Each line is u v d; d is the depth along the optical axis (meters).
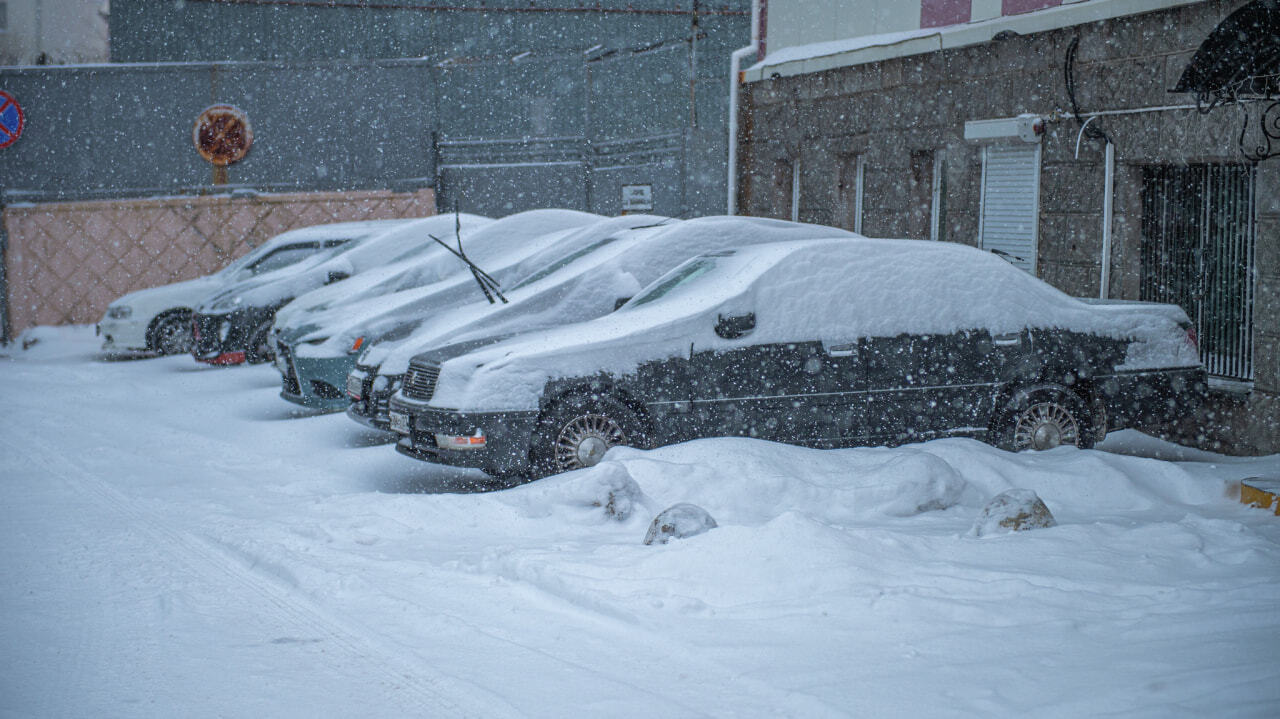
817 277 8.91
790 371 8.70
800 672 4.61
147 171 24.30
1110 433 11.02
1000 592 5.47
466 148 25.56
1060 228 12.88
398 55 27.19
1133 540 6.32
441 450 8.56
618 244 10.97
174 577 6.52
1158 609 5.15
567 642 5.19
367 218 24.95
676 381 8.59
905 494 7.50
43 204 23.56
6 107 23.41
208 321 17.41
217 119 24.39
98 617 5.79
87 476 9.66
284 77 24.67
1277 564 5.75
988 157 13.95
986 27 13.68
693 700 4.41
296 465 10.27
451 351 9.06
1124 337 9.34
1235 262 11.16
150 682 4.86
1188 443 10.95
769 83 18.14
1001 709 4.11
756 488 7.55
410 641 5.32
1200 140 11.03
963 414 8.99
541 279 10.95
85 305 23.88
